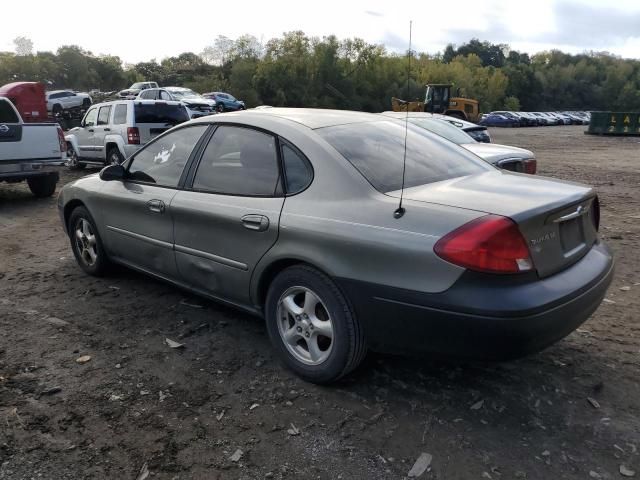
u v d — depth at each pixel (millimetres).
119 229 4727
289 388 3354
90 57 96188
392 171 3377
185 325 4242
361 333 3133
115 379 3461
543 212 2865
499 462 2686
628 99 119625
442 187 3260
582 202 3217
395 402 3189
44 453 2768
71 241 5543
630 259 6070
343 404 3176
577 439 2857
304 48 64312
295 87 63688
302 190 3387
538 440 2850
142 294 4895
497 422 2996
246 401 3221
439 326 2795
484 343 2721
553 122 68062
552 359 3686
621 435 2887
